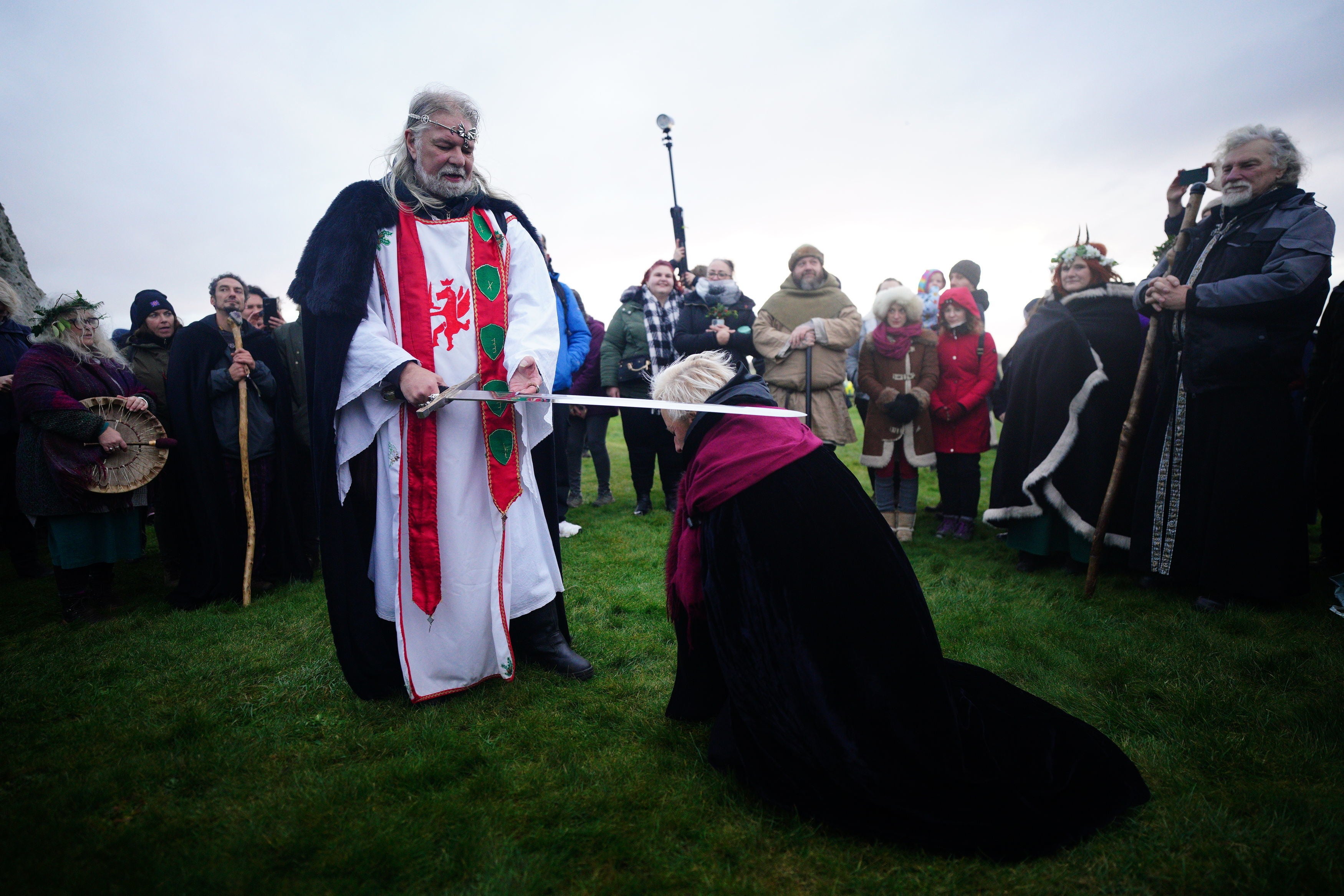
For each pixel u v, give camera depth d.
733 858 1.74
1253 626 3.19
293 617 3.51
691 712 2.39
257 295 4.52
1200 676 2.65
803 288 5.27
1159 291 3.47
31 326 6.74
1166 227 4.01
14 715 2.51
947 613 3.43
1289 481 3.30
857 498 2.04
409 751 2.21
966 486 5.04
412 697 2.47
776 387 5.20
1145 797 1.88
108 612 3.71
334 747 2.26
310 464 4.50
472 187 2.63
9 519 4.57
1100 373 3.97
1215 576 3.41
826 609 1.88
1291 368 3.27
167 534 4.21
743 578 1.99
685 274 5.70
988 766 1.85
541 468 2.86
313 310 2.33
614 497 6.60
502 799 1.98
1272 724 2.30
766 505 1.98
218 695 2.65
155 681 2.77
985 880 1.65
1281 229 3.27
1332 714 2.31
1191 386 3.44
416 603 2.48
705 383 2.22
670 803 1.94
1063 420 4.01
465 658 2.56
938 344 5.11
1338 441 3.86
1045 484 4.05
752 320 5.50
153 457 3.74
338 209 2.43
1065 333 4.06
